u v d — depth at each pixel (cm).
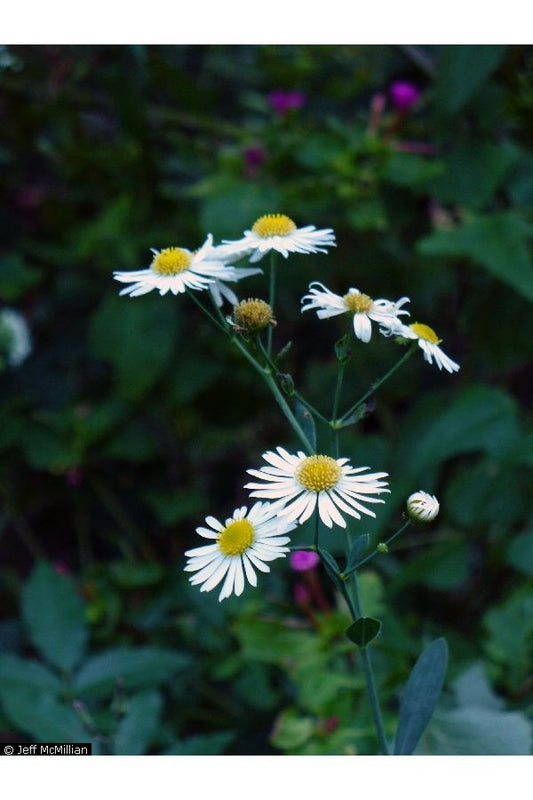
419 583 40
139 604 40
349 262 43
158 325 41
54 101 44
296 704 34
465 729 30
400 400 46
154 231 44
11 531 46
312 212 41
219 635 37
